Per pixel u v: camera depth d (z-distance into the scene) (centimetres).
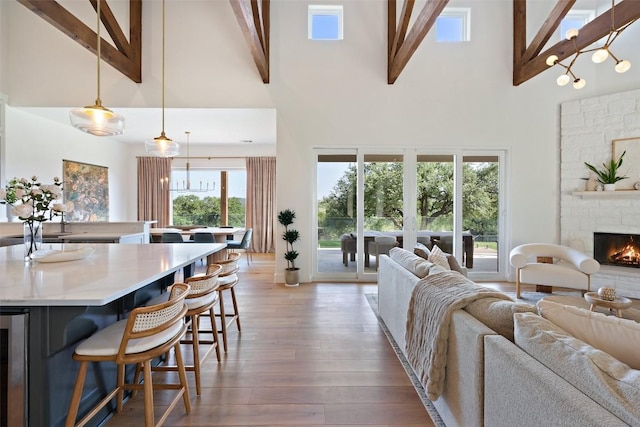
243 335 288
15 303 133
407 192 489
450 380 155
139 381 211
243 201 797
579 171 461
